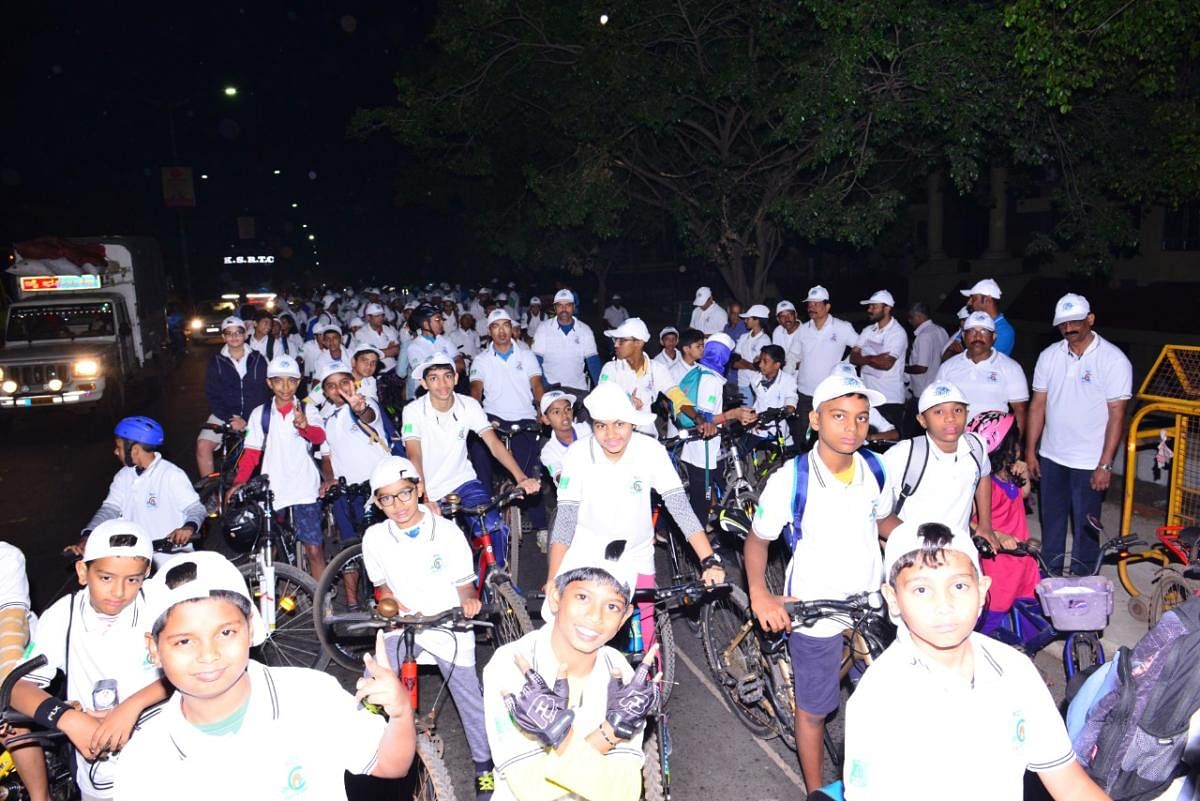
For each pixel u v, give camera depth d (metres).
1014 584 5.00
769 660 5.12
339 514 7.32
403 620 4.24
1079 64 9.79
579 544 2.84
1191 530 5.41
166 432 16.41
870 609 4.02
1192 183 11.11
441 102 18.50
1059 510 6.87
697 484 7.45
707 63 16.50
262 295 40.03
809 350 10.30
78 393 15.85
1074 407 6.60
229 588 2.36
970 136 12.04
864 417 4.10
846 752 2.54
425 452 6.58
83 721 3.40
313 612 6.25
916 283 25.09
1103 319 19.06
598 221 17.30
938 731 2.44
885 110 12.16
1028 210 24.14
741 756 5.27
